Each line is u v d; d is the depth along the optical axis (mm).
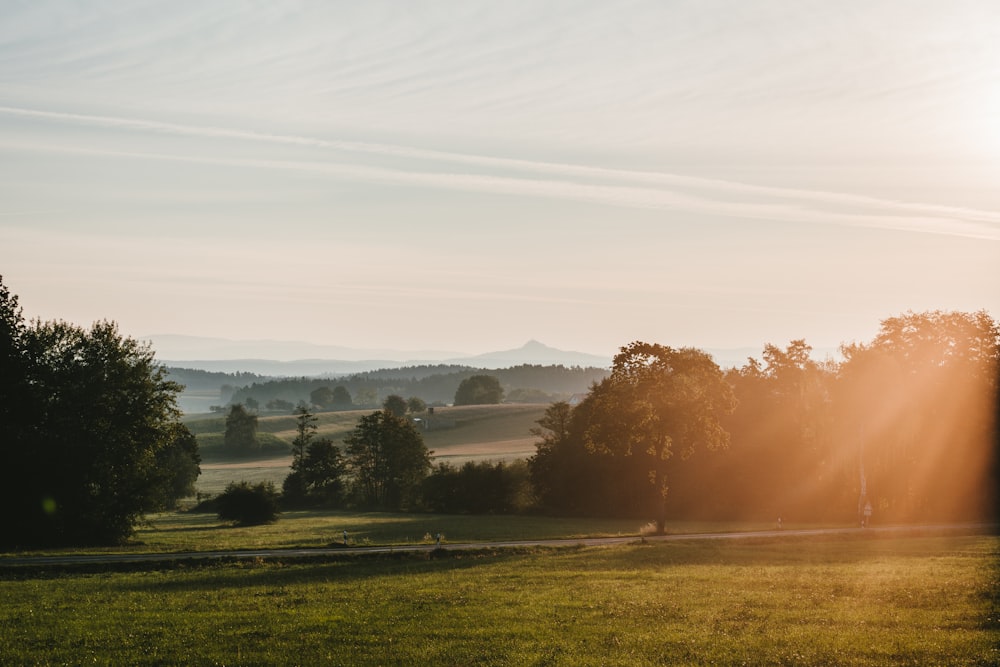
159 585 37562
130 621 27609
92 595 33938
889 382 98812
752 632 24609
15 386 66438
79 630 26188
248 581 38688
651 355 72812
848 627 25203
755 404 102875
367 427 139125
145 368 74188
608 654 21969
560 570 41562
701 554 50906
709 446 72750
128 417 71438
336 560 48438
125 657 22625
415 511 122125
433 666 20969
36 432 68000
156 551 53781
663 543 59625
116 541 68000
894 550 53000
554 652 22188
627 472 104188
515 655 21844
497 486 117312
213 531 82812
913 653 21672
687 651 22172
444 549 52594
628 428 71188
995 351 98000
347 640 24062
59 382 69750
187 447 130125
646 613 27938
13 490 65625
